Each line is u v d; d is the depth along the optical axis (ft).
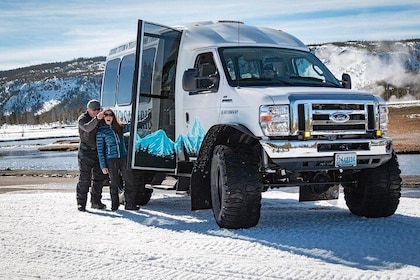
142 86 27.40
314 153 22.24
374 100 23.65
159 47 28.22
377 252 19.01
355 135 23.17
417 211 27.76
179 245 21.15
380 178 24.73
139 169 27.30
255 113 22.77
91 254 20.13
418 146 85.66
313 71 27.43
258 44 27.30
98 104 31.65
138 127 27.25
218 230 23.29
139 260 19.04
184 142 27.81
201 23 29.58
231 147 23.49
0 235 23.91
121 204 33.37
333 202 32.09
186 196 38.04
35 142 230.48
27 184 53.98
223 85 25.14
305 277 16.44
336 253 19.01
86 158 30.76
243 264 18.08
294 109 22.26
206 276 16.96
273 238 21.45
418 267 17.17
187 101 27.45
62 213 29.84
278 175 24.08
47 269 18.38
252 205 22.62
